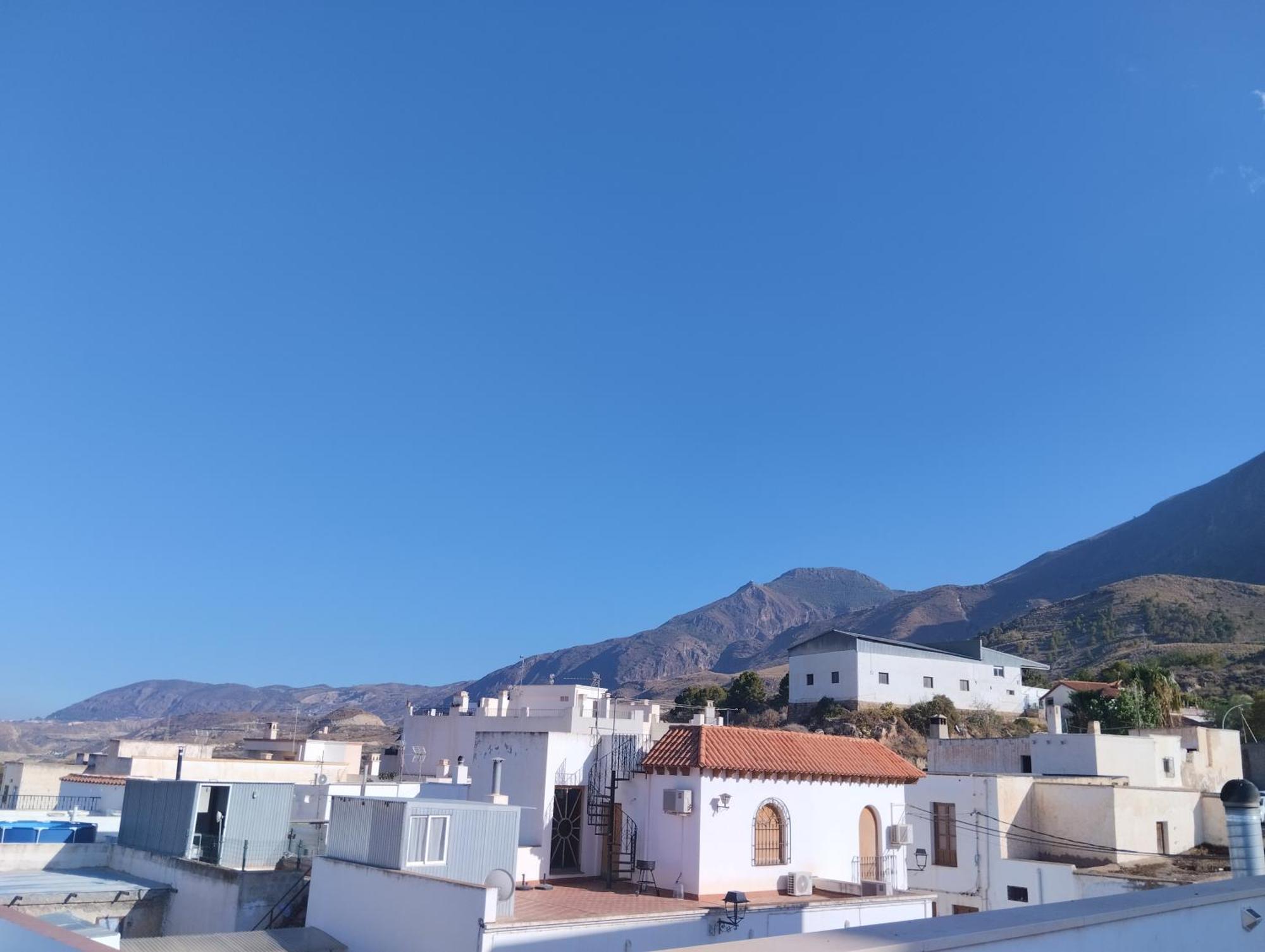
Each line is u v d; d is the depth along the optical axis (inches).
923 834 1453.0
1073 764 1647.4
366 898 820.6
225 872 946.1
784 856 1054.4
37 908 927.7
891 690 3213.6
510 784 1097.4
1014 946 299.9
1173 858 1358.3
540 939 740.7
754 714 3472.0
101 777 1681.8
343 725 5049.2
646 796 1048.8
